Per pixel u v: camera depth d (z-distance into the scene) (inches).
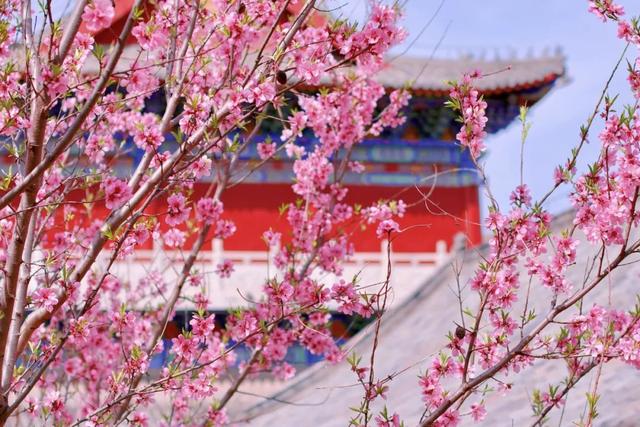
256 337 365.4
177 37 299.9
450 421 253.6
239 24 268.2
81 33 260.7
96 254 265.9
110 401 300.2
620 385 375.9
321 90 396.8
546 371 416.5
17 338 265.9
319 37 272.1
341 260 405.7
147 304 442.0
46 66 247.6
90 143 330.6
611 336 245.1
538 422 276.2
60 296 266.7
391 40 265.4
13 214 248.5
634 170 237.8
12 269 253.0
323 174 404.5
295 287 338.3
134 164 1093.8
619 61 241.6
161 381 276.4
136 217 266.1
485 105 252.4
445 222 1279.5
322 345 372.5
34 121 245.8
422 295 613.9
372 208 370.6
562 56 1248.8
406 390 486.3
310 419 496.1
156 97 811.4
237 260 1105.4
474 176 1304.1
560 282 249.8
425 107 1259.8
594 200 244.7
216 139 261.7
